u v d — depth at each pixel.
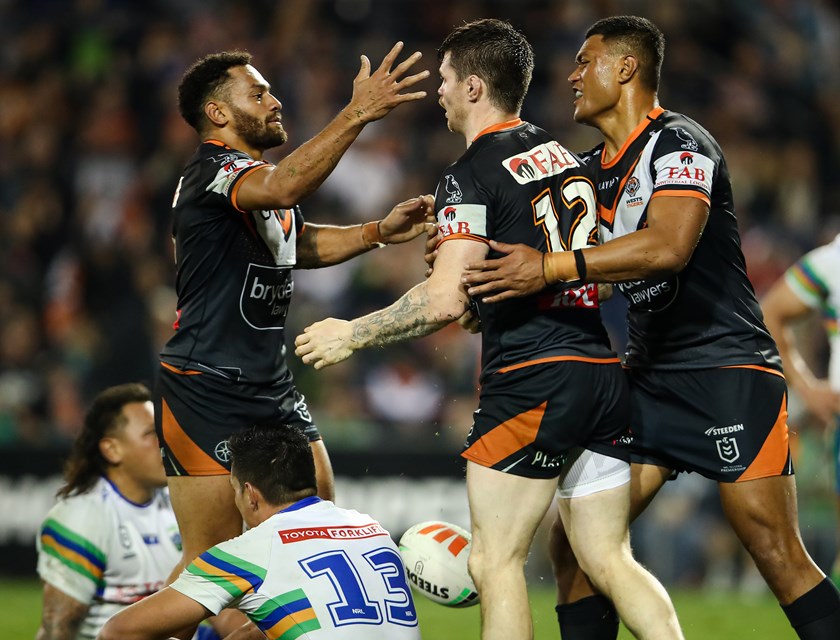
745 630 27.47
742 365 17.94
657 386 18.48
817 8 66.25
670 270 16.45
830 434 25.89
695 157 17.12
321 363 17.12
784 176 56.34
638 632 16.98
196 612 15.40
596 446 17.38
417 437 39.97
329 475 19.17
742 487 17.91
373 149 53.00
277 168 16.95
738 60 61.47
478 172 16.84
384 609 15.73
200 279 17.88
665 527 40.72
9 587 34.41
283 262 18.53
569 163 17.69
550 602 32.38
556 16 59.16
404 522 38.19
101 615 20.44
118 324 43.56
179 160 51.12
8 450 36.44
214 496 17.88
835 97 61.91
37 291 46.81
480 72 17.42
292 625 15.41
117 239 48.44
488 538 16.89
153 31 56.38
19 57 56.00
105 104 53.97
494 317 17.08
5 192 51.41
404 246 49.28
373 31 58.66
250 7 59.03
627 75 18.05
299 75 54.94
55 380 41.91
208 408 17.84
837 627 17.58
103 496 20.47
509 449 16.78
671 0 60.91
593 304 17.45
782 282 26.27
